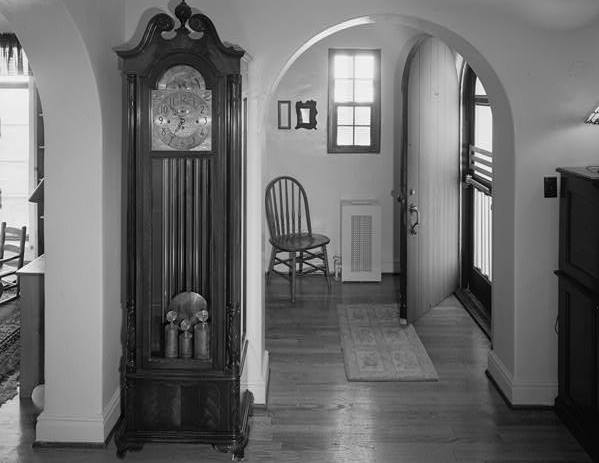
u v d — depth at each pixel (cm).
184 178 421
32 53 404
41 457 425
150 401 420
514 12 470
